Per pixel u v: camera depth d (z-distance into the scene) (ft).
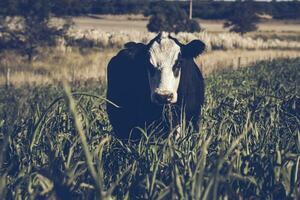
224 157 14.33
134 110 28.53
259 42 167.43
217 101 36.37
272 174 16.70
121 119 29.76
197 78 30.04
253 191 16.30
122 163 19.93
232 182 16.30
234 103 30.83
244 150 19.21
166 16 171.32
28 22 110.22
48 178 14.24
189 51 27.35
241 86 51.08
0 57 107.24
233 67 96.43
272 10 419.74
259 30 298.15
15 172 19.69
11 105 42.16
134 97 28.50
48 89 60.03
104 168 19.81
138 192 16.31
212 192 13.64
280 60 101.35
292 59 102.12
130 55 28.02
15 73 89.51
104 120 29.04
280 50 156.04
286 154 17.80
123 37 150.92
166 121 26.78
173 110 26.84
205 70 88.38
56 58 112.47
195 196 13.66
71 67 98.22
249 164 17.81
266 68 83.25
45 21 111.96
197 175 16.11
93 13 380.17
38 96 51.34
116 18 358.23
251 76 68.95
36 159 19.99
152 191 15.61
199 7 379.14
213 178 13.33
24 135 23.50
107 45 145.48
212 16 377.09
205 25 326.24
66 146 20.74
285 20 406.00
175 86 26.61
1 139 21.80
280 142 21.20
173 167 15.87
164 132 26.94
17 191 15.38
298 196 15.07
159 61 26.61
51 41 112.47
